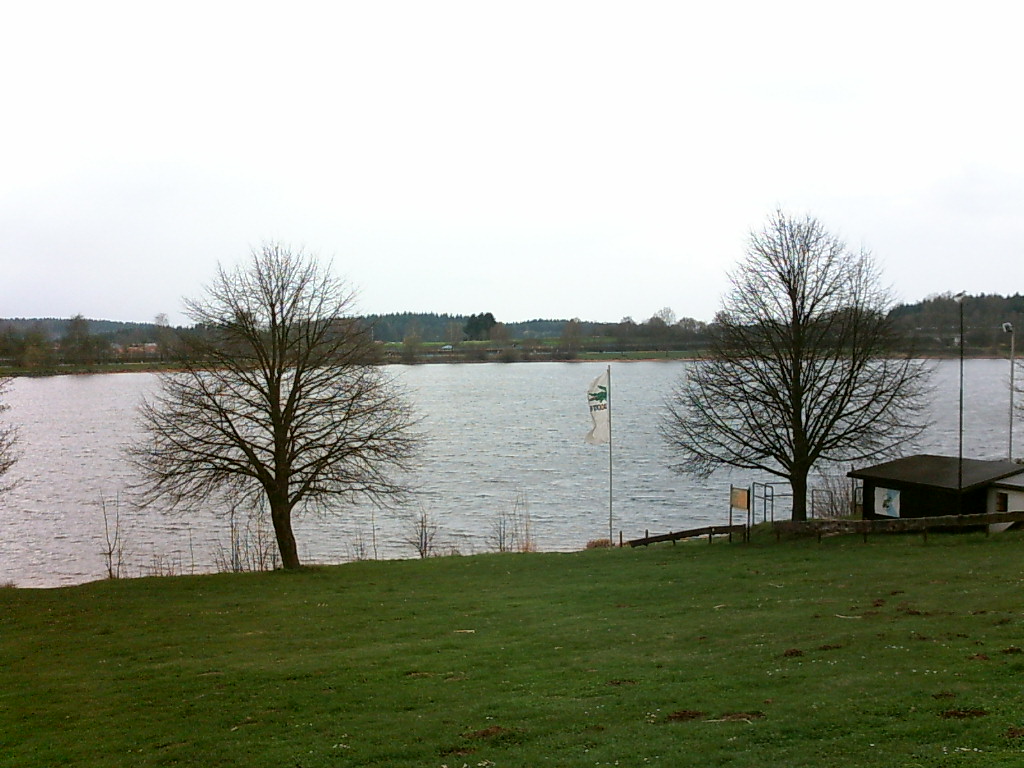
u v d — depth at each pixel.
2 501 76.31
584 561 40.62
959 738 14.52
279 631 28.02
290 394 40.31
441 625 28.23
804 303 44.19
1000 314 140.38
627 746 15.73
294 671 22.69
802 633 23.11
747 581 32.06
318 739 17.38
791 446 44.47
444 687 20.69
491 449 106.62
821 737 15.34
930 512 41.56
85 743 18.00
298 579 37.44
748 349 45.12
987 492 40.16
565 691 19.69
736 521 64.75
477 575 38.03
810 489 72.69
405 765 15.66
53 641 27.22
